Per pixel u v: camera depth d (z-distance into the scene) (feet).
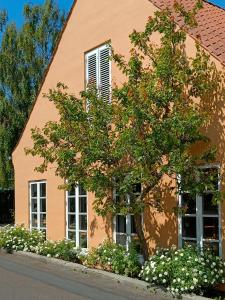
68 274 41.65
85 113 36.50
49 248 49.37
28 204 60.75
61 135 37.06
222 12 44.14
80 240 49.42
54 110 54.60
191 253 32.58
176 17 37.22
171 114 32.71
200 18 40.27
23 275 41.57
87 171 36.68
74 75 51.42
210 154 32.37
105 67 46.55
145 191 34.53
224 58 33.17
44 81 57.31
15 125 94.12
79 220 49.73
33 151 39.50
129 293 33.78
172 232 37.22
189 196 35.22
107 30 46.26
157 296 32.45
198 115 31.99
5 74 97.66
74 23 51.75
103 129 35.55
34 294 34.12
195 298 30.14
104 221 45.50
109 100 40.75
